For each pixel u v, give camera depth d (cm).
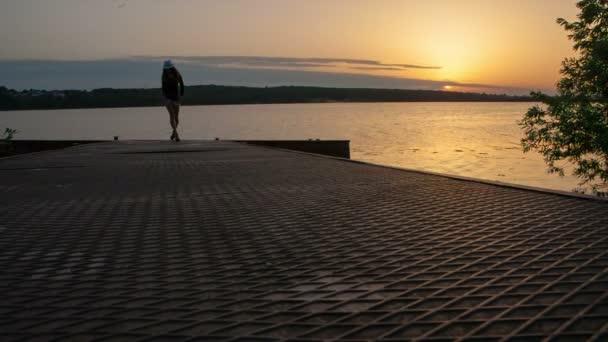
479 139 6262
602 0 1588
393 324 148
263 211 364
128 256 244
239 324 152
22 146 1581
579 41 1622
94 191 491
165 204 406
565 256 216
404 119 13862
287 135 6969
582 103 1616
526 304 160
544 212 322
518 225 285
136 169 710
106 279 205
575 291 171
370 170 650
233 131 7944
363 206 373
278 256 237
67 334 147
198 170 686
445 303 164
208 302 173
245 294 181
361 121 12338
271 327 148
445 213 333
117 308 170
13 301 179
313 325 149
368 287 185
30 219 349
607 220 290
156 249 257
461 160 3922
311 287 188
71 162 838
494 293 172
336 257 231
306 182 530
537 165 3569
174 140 1549
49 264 231
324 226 305
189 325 152
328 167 699
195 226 315
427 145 5359
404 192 439
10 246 269
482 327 143
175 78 1491
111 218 349
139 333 146
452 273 199
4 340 143
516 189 437
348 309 162
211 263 227
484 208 346
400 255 230
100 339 143
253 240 273
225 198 432
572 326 141
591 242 239
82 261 236
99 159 901
